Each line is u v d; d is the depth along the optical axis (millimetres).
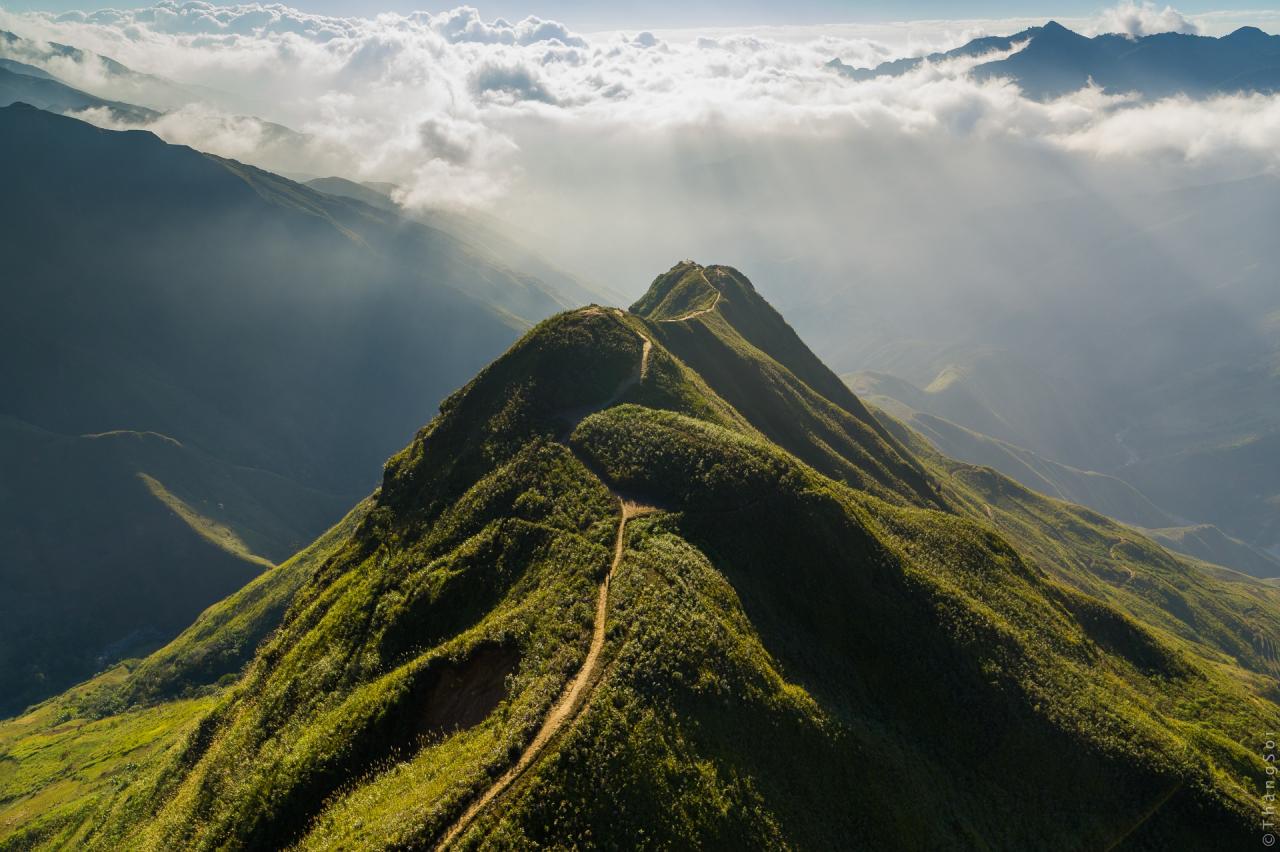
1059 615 106938
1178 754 79938
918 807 64625
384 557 99062
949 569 106750
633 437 101438
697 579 73438
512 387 117500
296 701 79062
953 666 82375
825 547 87500
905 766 68312
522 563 80625
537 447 102062
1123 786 76562
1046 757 77125
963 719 78188
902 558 95438
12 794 160875
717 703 58719
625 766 49781
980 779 74125
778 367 196250
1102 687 90562
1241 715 98938
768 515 88188
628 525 83375
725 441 99938
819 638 80188
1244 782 83062
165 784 91312
